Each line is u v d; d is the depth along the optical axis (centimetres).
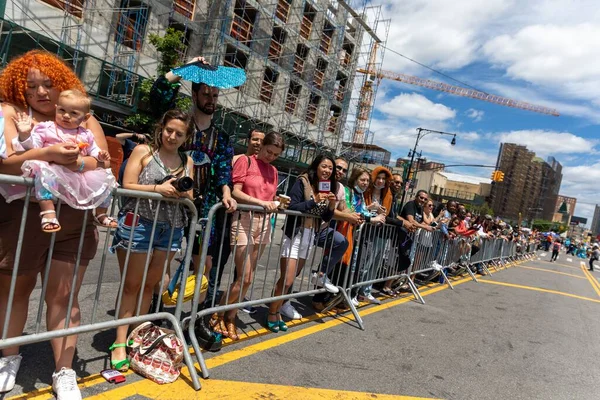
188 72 307
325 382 312
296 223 400
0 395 228
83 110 217
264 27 2641
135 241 272
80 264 243
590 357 476
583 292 1091
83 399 236
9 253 217
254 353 343
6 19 1512
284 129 2873
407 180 3216
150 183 276
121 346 283
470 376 365
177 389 266
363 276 543
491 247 1232
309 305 516
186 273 302
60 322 239
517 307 713
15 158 204
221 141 340
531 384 367
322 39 3170
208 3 2338
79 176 215
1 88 220
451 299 695
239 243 343
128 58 1931
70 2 1717
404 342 430
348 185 525
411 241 636
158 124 284
